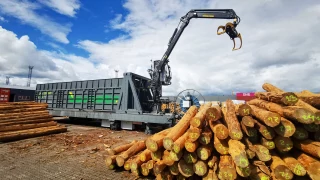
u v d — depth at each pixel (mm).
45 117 9633
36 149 6133
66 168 4430
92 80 11328
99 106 10828
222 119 3625
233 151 2725
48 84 13734
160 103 9891
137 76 10195
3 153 5672
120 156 4230
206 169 3066
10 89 25172
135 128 10008
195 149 3074
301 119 2637
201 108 4223
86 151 5891
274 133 2947
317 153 2646
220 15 8531
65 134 8766
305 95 3602
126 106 9461
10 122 8102
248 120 2982
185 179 3350
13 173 4109
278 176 2732
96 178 3873
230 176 2762
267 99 3611
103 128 10688
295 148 3166
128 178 3906
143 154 3883
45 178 3852
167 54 9414
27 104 10359
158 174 3533
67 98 12320
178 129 3453
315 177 2562
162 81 9742
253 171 2852
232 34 8391
